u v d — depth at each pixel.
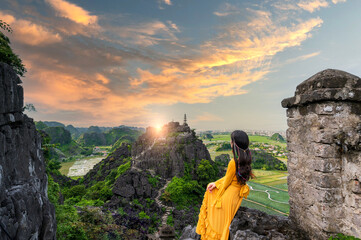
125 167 96.38
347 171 4.21
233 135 3.59
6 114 12.20
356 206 4.00
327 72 4.72
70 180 107.88
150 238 38.34
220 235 3.33
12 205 10.69
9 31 13.87
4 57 13.23
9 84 12.40
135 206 60.88
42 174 17.69
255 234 4.74
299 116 5.41
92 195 65.94
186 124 122.25
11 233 10.13
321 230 4.44
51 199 24.22
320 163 4.50
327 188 4.39
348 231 4.16
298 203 5.32
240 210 5.85
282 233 5.04
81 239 24.48
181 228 56.41
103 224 33.12
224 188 3.48
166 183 86.12
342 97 4.35
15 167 12.98
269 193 122.94
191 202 77.75
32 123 17.73
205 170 95.62
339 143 4.29
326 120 4.53
